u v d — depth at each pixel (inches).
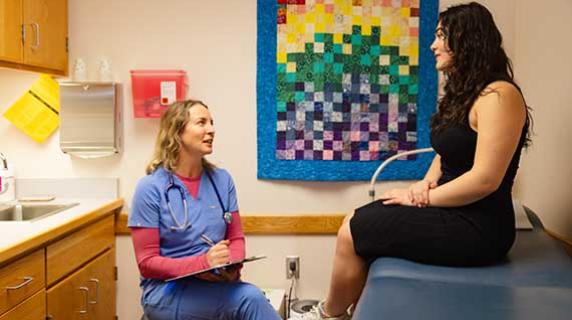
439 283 64.7
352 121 117.1
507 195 74.3
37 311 81.6
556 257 77.2
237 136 118.8
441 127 75.3
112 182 118.9
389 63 116.6
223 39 117.3
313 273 120.3
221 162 119.3
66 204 109.0
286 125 117.0
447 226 72.4
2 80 118.2
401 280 65.9
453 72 75.3
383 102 117.1
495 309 55.1
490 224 72.3
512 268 72.0
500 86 69.9
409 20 116.1
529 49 110.0
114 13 117.3
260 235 120.0
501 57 74.1
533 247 82.2
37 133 118.3
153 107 115.3
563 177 94.1
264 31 115.8
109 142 116.1
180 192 90.1
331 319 86.8
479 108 70.3
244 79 117.8
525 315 53.1
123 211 119.6
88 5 117.2
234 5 116.8
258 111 117.2
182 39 117.6
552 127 98.8
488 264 73.7
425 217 73.6
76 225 92.5
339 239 80.7
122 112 118.9
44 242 81.2
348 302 84.2
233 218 97.8
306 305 113.7
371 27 116.0
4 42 94.6
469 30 73.2
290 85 116.3
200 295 85.7
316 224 118.6
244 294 85.2
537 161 107.0
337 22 115.6
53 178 119.6
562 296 59.4
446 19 75.6
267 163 117.8
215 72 117.8
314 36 115.5
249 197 119.8
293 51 115.9
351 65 116.3
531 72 109.0
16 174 119.6
